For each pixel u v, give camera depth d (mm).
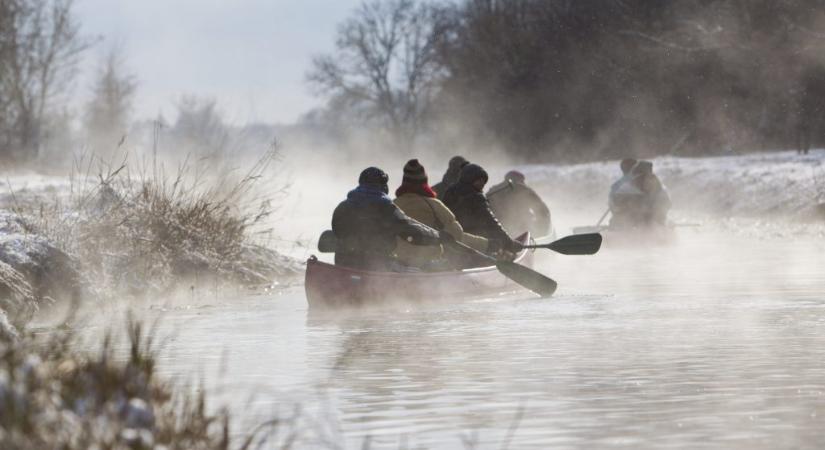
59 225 43594
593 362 26047
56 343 16469
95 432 12250
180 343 30609
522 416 20047
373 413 20453
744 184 118125
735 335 30312
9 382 12477
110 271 42719
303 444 17828
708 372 24359
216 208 51125
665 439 18016
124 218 46375
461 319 35812
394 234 41312
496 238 45750
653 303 39219
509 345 29250
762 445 17453
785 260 58781
